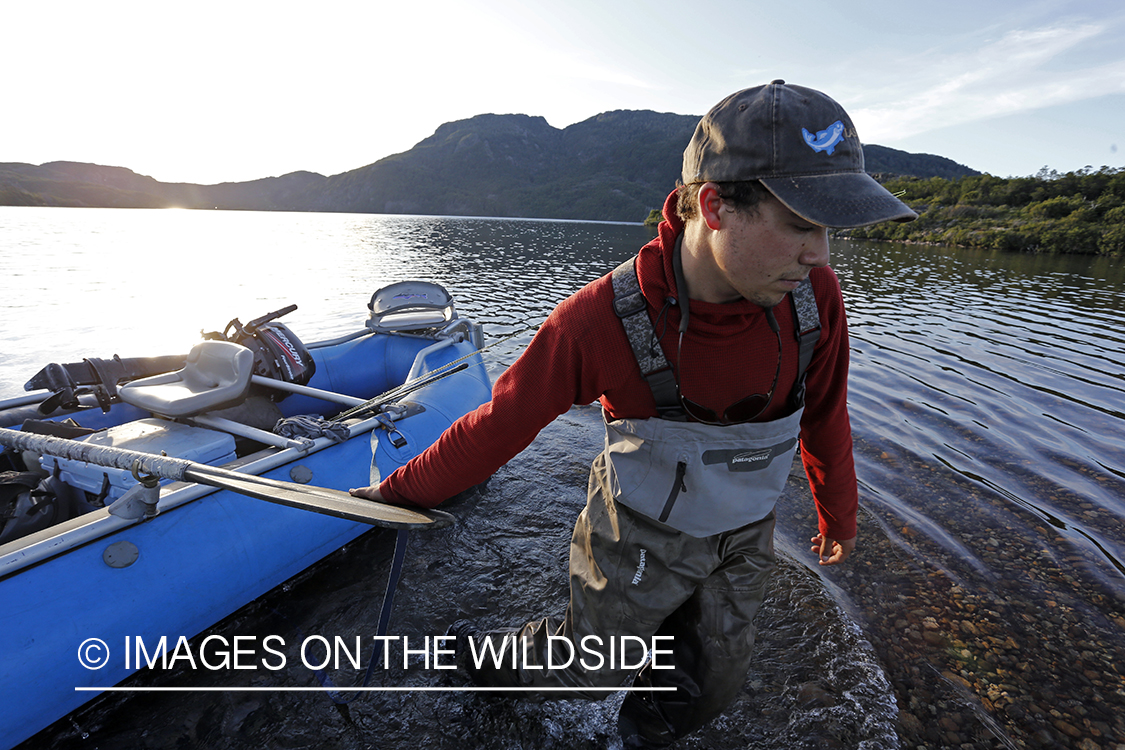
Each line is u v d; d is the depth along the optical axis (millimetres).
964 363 7664
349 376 4742
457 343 4836
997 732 2172
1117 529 3594
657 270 1150
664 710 1738
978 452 4730
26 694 1898
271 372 3775
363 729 2125
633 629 1476
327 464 2984
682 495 1302
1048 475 4328
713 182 953
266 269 19312
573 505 3697
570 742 2084
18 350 7914
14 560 1979
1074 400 6160
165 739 2072
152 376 3529
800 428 1594
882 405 5863
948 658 2533
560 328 1227
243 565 2529
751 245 955
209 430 2885
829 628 2668
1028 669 2484
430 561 3078
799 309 1207
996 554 3305
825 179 874
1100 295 16422
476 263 22922
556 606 2783
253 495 1611
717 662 1521
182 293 13445
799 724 2172
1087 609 2863
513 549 3215
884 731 2154
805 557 3232
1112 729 2197
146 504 2088
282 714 2178
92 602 2074
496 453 1382
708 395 1220
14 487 2479
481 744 2076
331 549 2963
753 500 1354
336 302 12500
